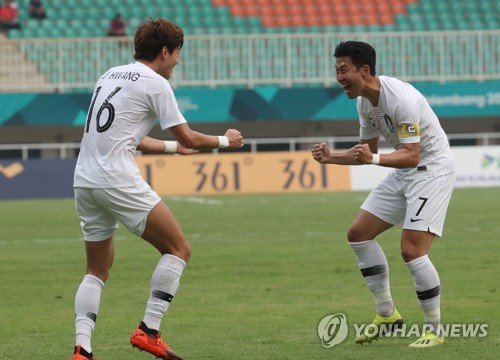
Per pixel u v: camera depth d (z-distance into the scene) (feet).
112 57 385.09
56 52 386.32
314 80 392.47
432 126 89.71
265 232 209.15
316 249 176.35
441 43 395.14
